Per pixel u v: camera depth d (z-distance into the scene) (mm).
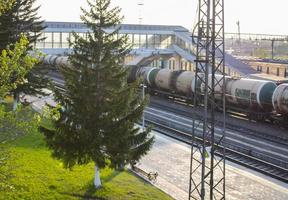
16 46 14773
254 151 31953
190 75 51312
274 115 41625
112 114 22203
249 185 24344
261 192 23266
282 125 39750
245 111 43719
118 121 22625
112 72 23188
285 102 37656
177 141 34531
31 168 24719
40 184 22484
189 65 85562
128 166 27250
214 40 20547
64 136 22438
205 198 22531
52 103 51188
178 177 25719
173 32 80250
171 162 28688
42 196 21125
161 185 24250
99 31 23125
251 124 41656
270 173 26172
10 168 15883
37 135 32250
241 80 43594
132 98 23328
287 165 27328
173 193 23062
